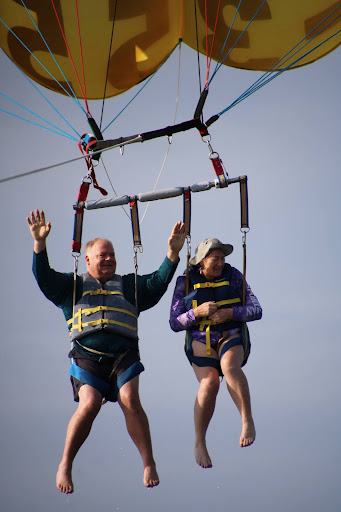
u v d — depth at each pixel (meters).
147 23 31.61
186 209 25.69
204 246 25.69
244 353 25.03
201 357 24.95
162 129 26.80
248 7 31.06
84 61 31.91
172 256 24.36
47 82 32.59
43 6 30.97
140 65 32.34
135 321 24.31
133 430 23.27
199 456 23.92
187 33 32.69
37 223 23.97
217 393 24.45
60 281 24.39
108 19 31.22
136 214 25.58
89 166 26.94
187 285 25.59
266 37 31.39
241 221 25.67
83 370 23.72
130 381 23.47
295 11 30.86
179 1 31.95
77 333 23.91
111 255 24.72
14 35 31.50
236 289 25.48
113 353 23.81
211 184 25.73
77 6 30.44
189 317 24.94
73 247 24.95
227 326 25.08
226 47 31.91
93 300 24.23
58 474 22.86
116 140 27.00
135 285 24.55
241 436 23.81
